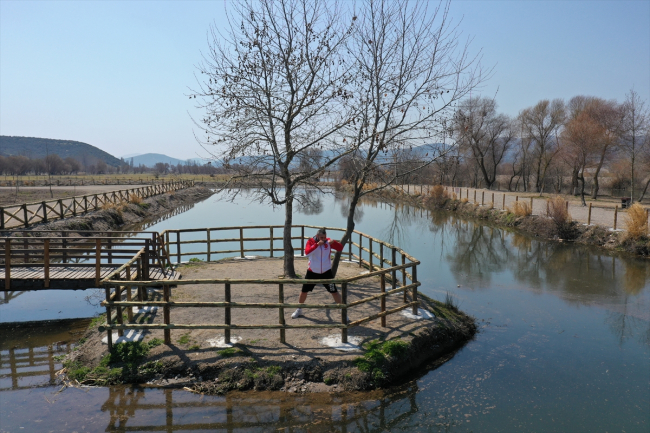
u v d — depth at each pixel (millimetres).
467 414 5852
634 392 6500
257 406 5773
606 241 18578
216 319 7824
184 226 25312
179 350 6684
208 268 11695
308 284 7398
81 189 46312
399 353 6820
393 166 9641
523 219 24328
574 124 33594
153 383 6180
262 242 20109
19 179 67312
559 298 11375
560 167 45281
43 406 5770
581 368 7281
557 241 20406
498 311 10250
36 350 7676
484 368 7211
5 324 9039
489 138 49719
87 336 7695
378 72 8992
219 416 5594
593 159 36906
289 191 9836
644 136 29766
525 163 55875
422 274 13992
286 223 10320
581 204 30781
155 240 10789
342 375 6285
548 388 6602
